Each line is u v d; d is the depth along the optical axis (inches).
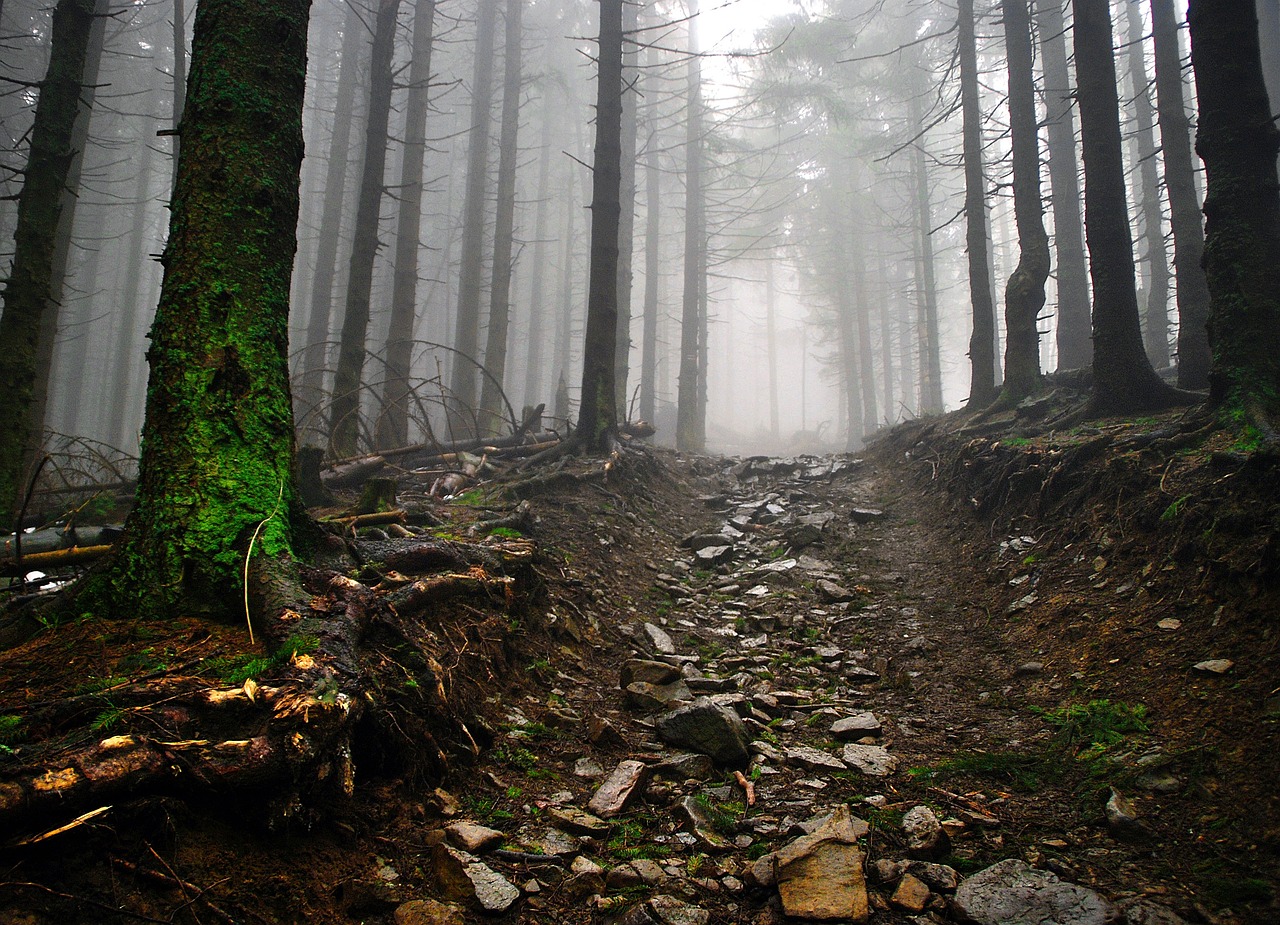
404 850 113.3
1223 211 236.2
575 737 165.8
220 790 94.3
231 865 92.7
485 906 102.2
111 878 82.7
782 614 268.5
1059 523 255.4
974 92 526.6
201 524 134.3
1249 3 239.0
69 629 124.8
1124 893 104.3
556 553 277.9
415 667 142.0
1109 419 303.3
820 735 175.0
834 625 257.4
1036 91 458.6
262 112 156.6
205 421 140.3
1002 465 316.5
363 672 126.8
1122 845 116.5
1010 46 456.8
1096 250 315.9
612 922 103.0
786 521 405.1
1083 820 125.2
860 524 385.7
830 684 209.3
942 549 317.1
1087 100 316.8
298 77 166.6
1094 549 225.8
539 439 490.3
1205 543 179.6
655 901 106.1
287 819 98.5
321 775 104.0
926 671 209.9
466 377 692.1
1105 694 163.8
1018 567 251.8
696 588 309.6
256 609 127.1
